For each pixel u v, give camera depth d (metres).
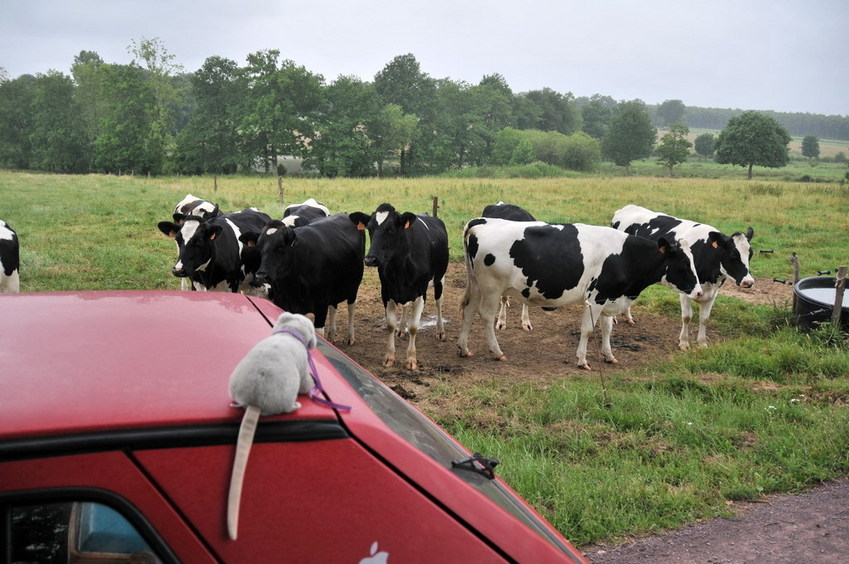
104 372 1.61
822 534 4.66
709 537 4.61
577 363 9.11
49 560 1.40
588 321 8.96
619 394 7.13
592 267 8.94
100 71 87.50
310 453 1.50
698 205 29.00
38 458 1.33
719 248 9.98
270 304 2.37
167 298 2.25
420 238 8.68
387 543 1.52
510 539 1.62
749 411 6.72
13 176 51.03
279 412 1.49
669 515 4.82
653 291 13.62
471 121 117.44
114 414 1.42
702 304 10.23
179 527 1.40
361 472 1.53
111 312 2.05
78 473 1.35
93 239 16.70
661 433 6.24
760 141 108.00
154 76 82.81
